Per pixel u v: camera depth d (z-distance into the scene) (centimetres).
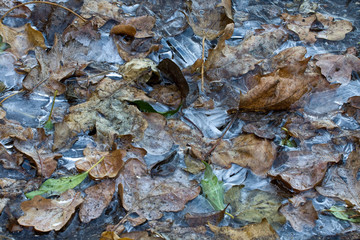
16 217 140
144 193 143
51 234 139
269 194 144
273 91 153
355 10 181
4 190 142
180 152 149
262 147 148
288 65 156
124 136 149
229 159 148
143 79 158
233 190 144
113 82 157
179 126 152
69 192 142
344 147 151
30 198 141
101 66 162
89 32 165
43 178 144
